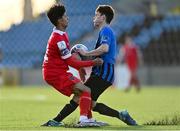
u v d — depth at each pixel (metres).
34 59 84.38
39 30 87.75
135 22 86.44
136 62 64.88
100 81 21.81
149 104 39.53
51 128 20.30
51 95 56.16
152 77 79.38
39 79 81.62
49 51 21.17
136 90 64.19
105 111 22.06
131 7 92.69
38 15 88.75
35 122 24.98
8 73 82.44
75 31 86.31
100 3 88.06
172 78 78.94
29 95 56.50
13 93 60.91
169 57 84.06
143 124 22.28
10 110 34.69
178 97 48.59
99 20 22.27
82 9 87.81
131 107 36.66
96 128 20.20
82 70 21.98
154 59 83.69
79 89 21.09
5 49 86.56
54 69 21.09
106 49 21.55
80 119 20.91
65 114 21.80
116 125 22.00
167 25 85.75
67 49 21.00
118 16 86.88
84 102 21.02
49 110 34.59
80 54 21.89
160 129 19.69
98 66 21.86
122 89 72.31
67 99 48.66
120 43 84.31
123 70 72.38
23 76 82.44
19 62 84.31
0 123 24.38
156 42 84.62
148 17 86.75
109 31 22.02
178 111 31.58
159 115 28.91
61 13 21.25
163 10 93.38
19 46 87.25
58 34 21.14
